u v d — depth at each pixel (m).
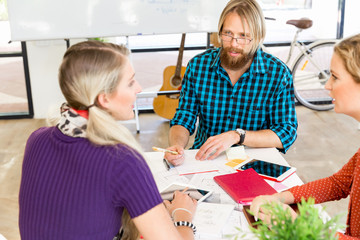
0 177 3.15
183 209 1.34
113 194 1.04
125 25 3.35
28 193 1.09
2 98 4.29
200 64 2.07
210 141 1.84
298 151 3.48
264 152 1.89
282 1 4.64
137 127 3.92
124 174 1.03
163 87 3.99
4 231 2.52
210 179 1.66
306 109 4.37
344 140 3.65
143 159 1.08
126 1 3.30
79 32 3.33
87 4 3.28
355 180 1.30
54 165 1.07
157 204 1.06
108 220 1.07
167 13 3.35
